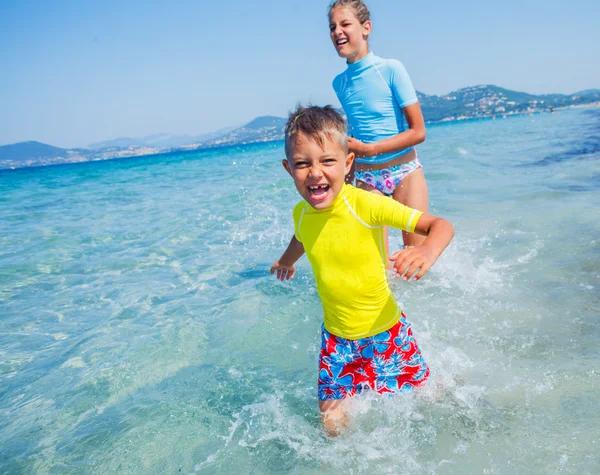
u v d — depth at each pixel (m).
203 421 2.21
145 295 3.95
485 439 1.90
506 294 3.24
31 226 7.61
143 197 10.53
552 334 2.64
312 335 2.98
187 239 5.81
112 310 3.68
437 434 1.97
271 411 2.26
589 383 2.15
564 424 1.92
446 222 1.94
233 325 3.20
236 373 2.61
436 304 3.20
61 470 1.96
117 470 1.93
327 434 2.06
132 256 5.22
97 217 8.08
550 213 5.16
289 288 3.83
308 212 2.26
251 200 8.14
